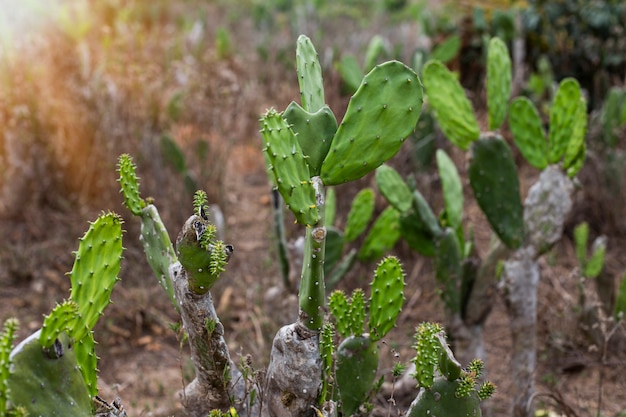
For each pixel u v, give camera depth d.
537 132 2.36
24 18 5.25
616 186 3.83
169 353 3.01
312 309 1.62
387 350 2.78
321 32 6.69
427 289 3.32
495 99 2.35
